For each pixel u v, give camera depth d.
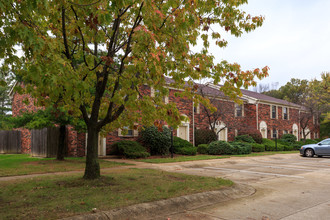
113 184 7.35
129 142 17.14
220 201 6.45
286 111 34.53
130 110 7.51
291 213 5.51
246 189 7.78
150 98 6.60
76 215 4.62
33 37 4.60
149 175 9.27
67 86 4.86
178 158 16.09
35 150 17.61
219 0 7.57
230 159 16.72
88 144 7.89
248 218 5.14
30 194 6.12
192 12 6.59
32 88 6.04
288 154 22.38
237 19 7.95
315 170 12.41
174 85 7.69
